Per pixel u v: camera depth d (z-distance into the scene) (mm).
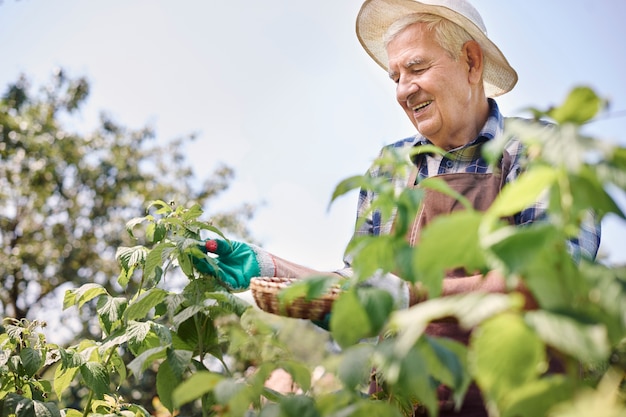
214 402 1783
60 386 2092
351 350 1118
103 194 12398
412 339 892
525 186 879
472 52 2396
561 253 897
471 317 848
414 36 2393
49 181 12148
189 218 2123
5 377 2096
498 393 884
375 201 1152
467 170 2340
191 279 2055
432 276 943
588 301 888
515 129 905
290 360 1275
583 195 881
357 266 1141
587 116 872
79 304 2146
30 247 11898
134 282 10945
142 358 1693
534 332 857
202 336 1963
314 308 1591
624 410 786
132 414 2051
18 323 2148
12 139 12062
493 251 871
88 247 11992
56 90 12891
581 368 1546
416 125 2424
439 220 918
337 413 1103
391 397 1496
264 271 2146
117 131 13031
